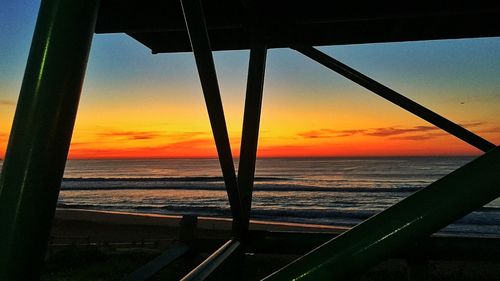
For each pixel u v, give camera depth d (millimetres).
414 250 2346
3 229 642
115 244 29625
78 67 702
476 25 3049
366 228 733
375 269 18078
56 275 16609
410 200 729
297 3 2756
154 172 152625
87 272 17172
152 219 54406
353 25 3246
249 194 2549
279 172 135625
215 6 2883
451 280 16578
